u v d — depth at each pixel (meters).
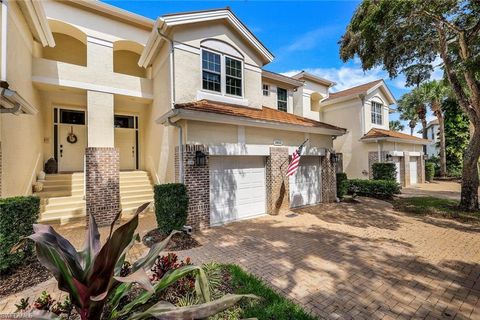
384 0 7.97
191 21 9.45
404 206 11.73
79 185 10.62
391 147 19.12
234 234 7.76
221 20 10.54
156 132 11.71
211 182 8.77
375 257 5.89
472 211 10.31
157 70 11.33
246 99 11.38
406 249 6.40
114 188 9.78
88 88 10.62
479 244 6.77
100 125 10.82
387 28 8.73
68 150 12.36
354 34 9.61
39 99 10.73
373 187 14.48
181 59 9.49
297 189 11.75
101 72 10.99
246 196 9.77
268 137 10.20
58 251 2.54
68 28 10.86
